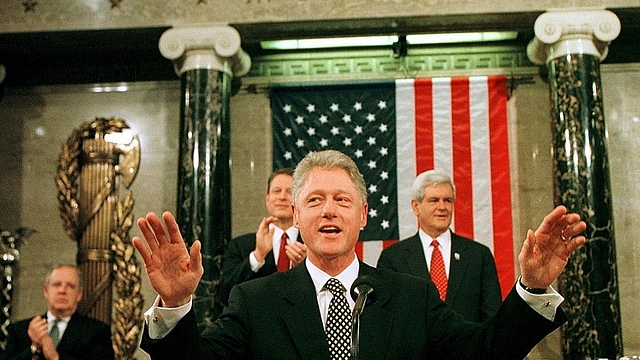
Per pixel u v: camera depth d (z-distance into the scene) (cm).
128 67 997
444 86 927
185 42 873
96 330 720
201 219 833
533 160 920
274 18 877
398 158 913
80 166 968
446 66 961
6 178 974
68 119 986
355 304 260
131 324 913
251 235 676
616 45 951
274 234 625
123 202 952
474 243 641
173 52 870
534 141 926
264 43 966
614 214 912
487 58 957
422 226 644
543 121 930
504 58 955
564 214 241
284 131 938
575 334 776
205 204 835
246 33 900
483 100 921
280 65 978
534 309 248
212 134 854
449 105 922
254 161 953
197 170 845
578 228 241
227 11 882
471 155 908
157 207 952
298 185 294
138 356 908
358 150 920
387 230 894
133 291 923
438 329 279
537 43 871
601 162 812
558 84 838
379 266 638
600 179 808
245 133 961
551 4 851
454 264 625
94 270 923
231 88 973
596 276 783
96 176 952
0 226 959
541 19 845
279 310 282
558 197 820
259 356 274
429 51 966
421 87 930
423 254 632
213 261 823
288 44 968
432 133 916
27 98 995
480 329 262
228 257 664
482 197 897
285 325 278
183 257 246
